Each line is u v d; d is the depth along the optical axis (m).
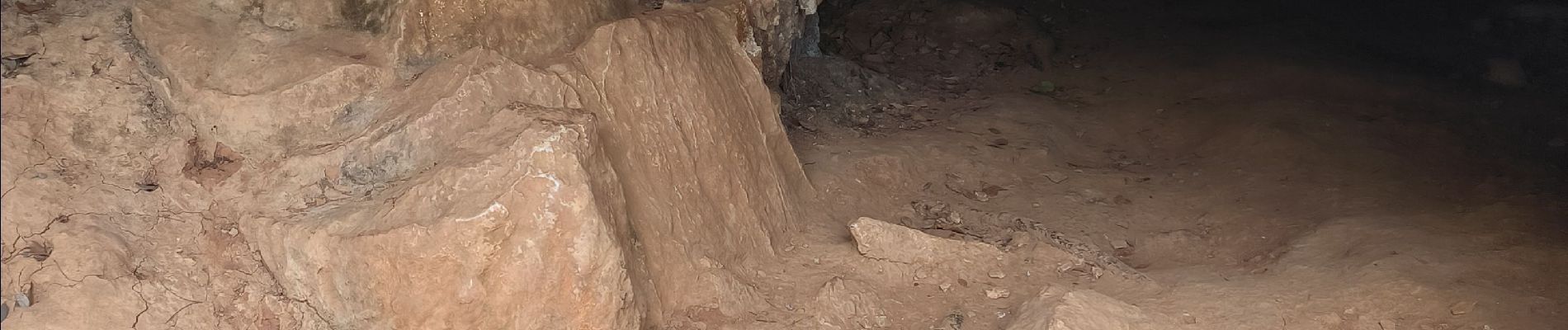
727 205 5.18
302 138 4.47
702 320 4.66
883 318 4.89
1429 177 7.01
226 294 4.20
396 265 3.89
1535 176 7.05
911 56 9.47
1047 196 6.82
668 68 5.09
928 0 10.34
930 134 7.50
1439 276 5.18
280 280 4.22
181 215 4.30
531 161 3.94
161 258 4.18
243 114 4.42
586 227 3.95
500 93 4.41
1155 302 5.09
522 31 4.91
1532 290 5.06
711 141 5.19
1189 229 6.49
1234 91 8.73
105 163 4.30
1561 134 8.00
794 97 7.75
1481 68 9.59
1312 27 10.45
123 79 4.45
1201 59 9.54
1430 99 8.68
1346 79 8.93
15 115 4.18
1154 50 9.86
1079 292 4.78
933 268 5.30
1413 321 4.87
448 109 4.31
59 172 4.20
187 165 4.42
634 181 4.70
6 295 3.92
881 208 6.32
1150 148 7.93
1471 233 5.73
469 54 4.52
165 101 4.48
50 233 4.07
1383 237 5.71
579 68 4.75
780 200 5.59
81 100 4.33
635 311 4.25
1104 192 6.97
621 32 4.91
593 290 4.03
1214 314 4.98
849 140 7.00
